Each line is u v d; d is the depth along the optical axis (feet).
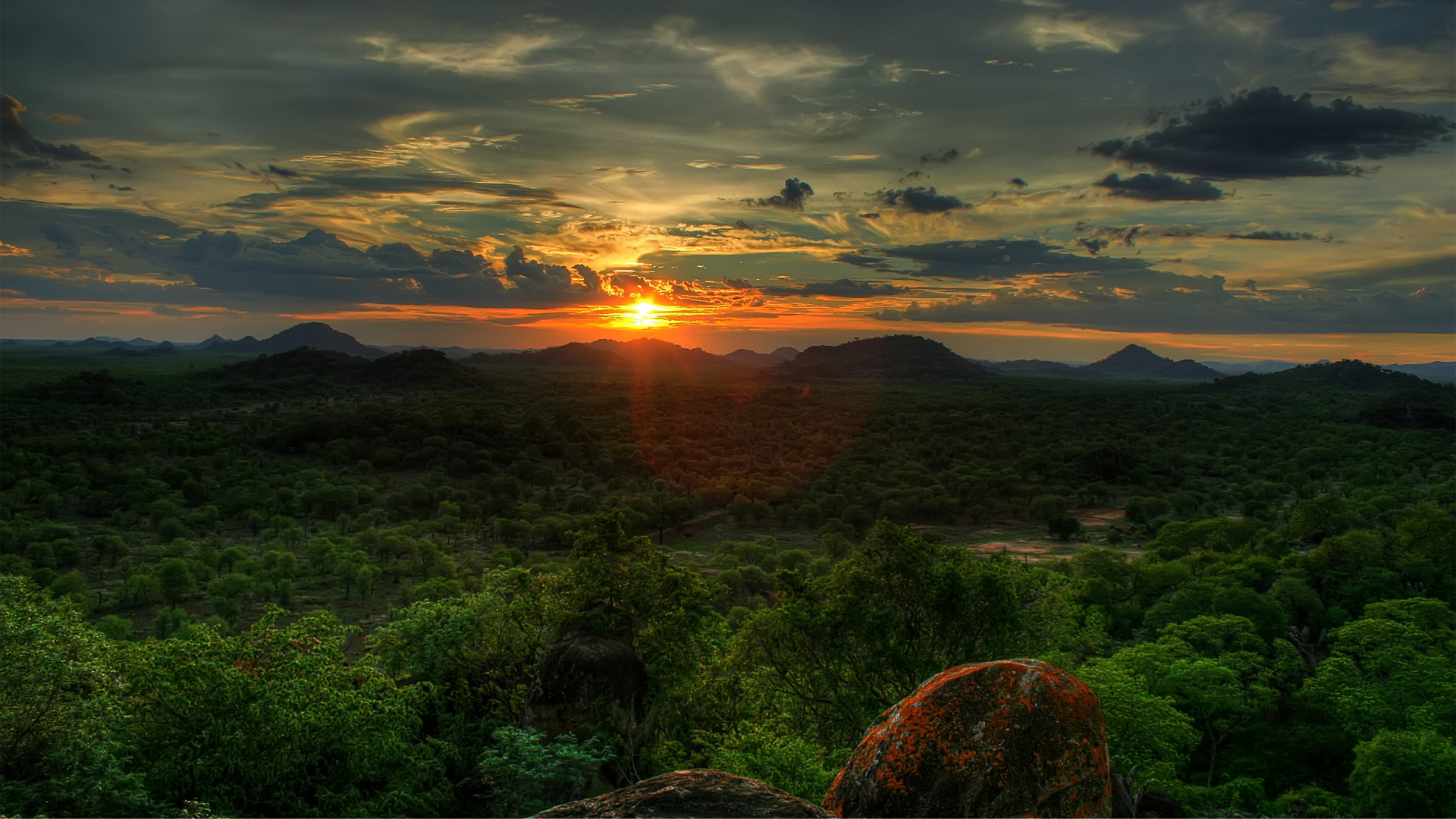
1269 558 224.33
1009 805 17.44
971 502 496.23
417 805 68.23
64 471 491.72
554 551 382.01
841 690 85.05
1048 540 418.10
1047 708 18.85
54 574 279.49
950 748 18.61
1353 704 124.47
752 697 95.09
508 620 94.99
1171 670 132.77
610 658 79.30
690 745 85.97
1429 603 155.33
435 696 84.53
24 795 49.83
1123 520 472.44
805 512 464.65
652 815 15.44
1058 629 104.63
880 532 88.43
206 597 289.53
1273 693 132.46
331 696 63.93
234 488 462.60
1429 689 125.29
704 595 89.61
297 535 382.63
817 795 60.75
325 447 643.45
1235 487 513.86
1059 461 636.48
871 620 82.02
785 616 87.86
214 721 59.26
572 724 75.61
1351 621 166.09
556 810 16.08
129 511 416.26
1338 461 611.47
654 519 451.94
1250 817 85.97
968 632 84.38
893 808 18.11
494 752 66.69
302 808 62.69
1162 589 215.31
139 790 53.42
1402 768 98.73
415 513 465.06
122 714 59.41
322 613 74.54
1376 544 197.06
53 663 55.11
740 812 15.61
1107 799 17.97
